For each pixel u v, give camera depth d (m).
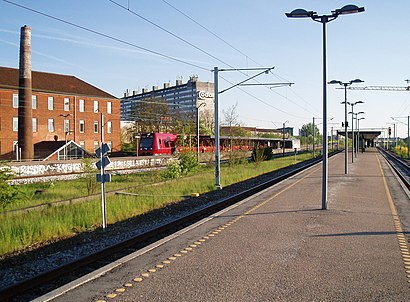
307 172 31.31
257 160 41.34
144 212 15.83
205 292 6.45
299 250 8.82
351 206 14.70
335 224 11.55
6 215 13.64
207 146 56.62
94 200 17.30
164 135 50.06
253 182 26.41
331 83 30.20
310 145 141.25
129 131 81.50
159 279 7.06
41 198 19.05
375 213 13.30
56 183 26.20
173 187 22.86
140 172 35.25
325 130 14.32
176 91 131.38
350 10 13.70
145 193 20.47
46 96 63.53
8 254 10.05
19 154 46.62
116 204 16.11
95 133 70.56
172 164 29.75
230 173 32.53
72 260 8.97
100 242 10.77
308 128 148.38
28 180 27.58
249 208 14.30
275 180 26.38
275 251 8.77
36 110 62.22
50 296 6.32
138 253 8.64
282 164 45.69
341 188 20.31
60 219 13.12
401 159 61.84
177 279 7.05
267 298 6.20
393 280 6.98
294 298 6.19
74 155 52.62
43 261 9.05
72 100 67.00
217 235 10.26
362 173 30.03
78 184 25.41
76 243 10.87
